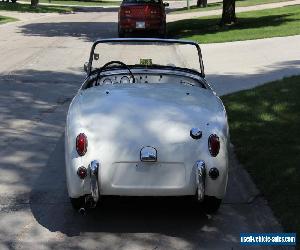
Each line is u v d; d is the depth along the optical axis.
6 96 10.16
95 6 52.66
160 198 4.89
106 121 4.61
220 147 4.56
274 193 5.38
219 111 4.95
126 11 20.70
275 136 7.07
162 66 6.30
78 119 4.70
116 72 6.22
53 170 6.21
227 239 4.59
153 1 20.75
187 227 4.83
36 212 5.09
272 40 17.69
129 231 4.74
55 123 8.27
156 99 5.01
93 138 4.50
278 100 8.95
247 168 6.12
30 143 7.23
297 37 18.03
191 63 10.42
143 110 4.75
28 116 8.68
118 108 4.78
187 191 4.50
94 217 5.00
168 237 4.63
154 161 4.43
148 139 4.47
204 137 4.54
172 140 4.48
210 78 11.93
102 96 5.12
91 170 4.38
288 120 7.78
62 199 5.39
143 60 6.29
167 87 5.48
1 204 5.25
